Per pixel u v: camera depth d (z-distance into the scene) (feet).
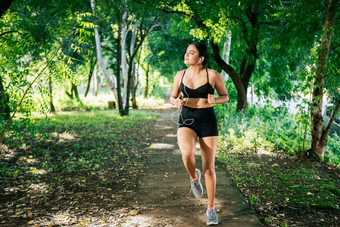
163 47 66.03
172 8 34.83
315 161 19.22
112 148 24.49
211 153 10.08
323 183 14.62
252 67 38.63
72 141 26.81
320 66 18.28
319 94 18.85
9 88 13.05
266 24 34.22
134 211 11.65
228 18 31.30
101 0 30.25
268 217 10.93
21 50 20.81
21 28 20.66
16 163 18.79
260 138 23.88
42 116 49.55
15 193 13.70
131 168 18.40
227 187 14.28
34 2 23.63
